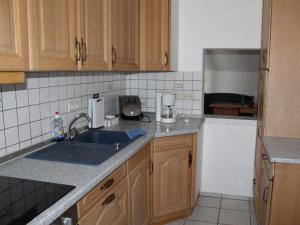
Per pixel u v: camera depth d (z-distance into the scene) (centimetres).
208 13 310
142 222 236
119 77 325
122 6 230
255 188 288
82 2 175
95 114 259
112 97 311
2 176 150
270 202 204
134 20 255
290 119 242
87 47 182
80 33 173
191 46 319
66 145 206
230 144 320
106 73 295
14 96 178
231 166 323
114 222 180
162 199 268
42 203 121
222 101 329
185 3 314
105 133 251
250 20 301
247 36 304
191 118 322
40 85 201
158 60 282
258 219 255
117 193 182
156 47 279
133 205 212
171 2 286
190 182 282
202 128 314
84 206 142
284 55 236
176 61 317
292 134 243
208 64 325
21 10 127
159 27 279
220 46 312
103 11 202
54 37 151
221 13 307
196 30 315
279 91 240
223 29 309
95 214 154
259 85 293
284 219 204
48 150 194
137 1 259
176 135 263
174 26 301
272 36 236
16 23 125
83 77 255
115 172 178
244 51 311
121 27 230
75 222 134
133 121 305
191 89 325
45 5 144
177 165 270
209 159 328
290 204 201
